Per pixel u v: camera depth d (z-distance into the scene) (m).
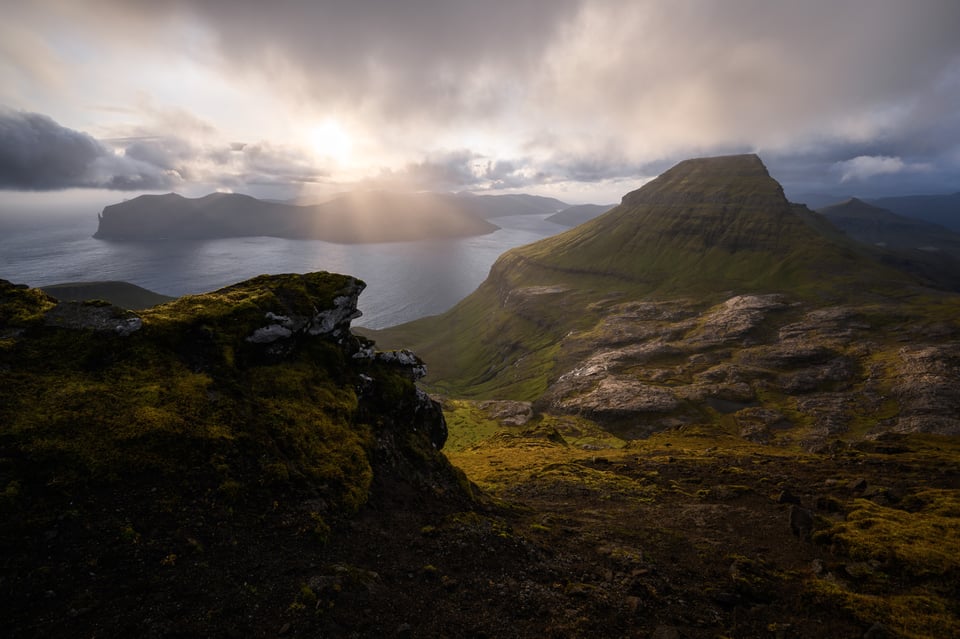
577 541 27.41
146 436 18.30
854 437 147.75
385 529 21.88
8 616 11.54
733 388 196.50
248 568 15.66
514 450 83.50
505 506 33.25
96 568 13.52
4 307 22.05
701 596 21.41
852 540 27.33
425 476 30.27
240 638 12.99
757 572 24.02
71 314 22.66
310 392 27.55
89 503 15.28
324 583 15.88
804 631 19.08
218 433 20.19
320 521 19.39
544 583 20.55
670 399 189.88
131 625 12.23
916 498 38.19
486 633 16.12
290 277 33.72
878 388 178.75
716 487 44.16
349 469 24.06
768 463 57.59
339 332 33.62
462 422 178.62
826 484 44.69
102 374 20.64
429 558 20.44
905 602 21.28
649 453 73.50
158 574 14.06
